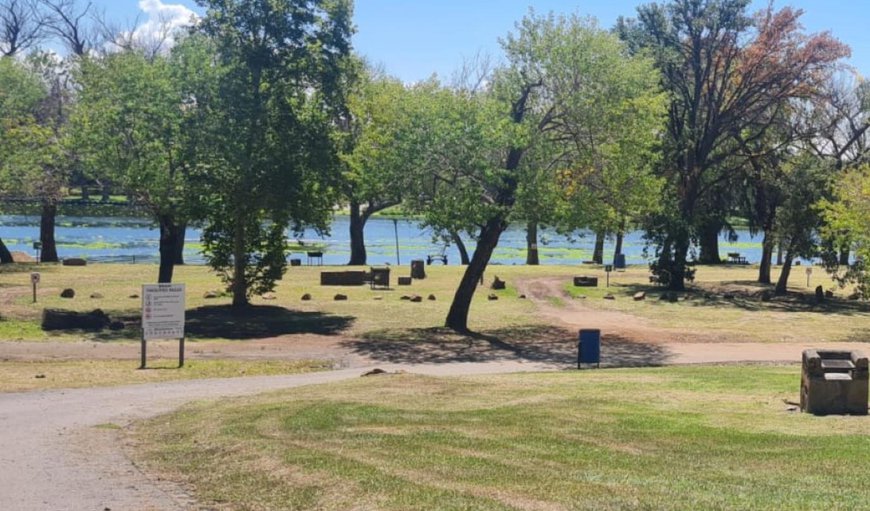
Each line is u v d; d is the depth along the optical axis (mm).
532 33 26812
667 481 7777
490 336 26438
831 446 9547
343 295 34156
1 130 31156
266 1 27359
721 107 46031
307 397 14070
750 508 6777
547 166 26422
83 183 54938
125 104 27391
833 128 50219
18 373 18047
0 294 31531
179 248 48625
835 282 47156
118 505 7320
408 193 25141
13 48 49375
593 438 10086
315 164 27344
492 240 27453
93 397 15227
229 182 27062
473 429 10766
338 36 28250
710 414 11984
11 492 7828
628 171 27156
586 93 26359
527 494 7238
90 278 38094
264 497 7461
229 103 26766
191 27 28109
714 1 43125
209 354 21969
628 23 45719
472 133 23969
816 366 12117
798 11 42250
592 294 39062
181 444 10359
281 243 30516
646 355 23422
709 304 36625
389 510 6797
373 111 30156
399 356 22625
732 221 95188
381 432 10578
